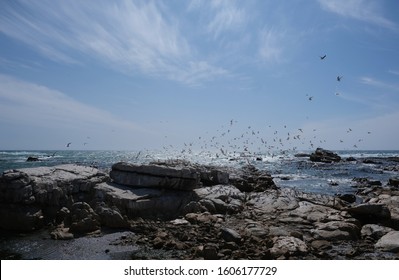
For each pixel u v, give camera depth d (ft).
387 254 37.70
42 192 49.98
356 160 271.28
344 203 67.15
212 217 51.62
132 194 56.65
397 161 264.11
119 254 37.50
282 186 114.83
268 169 192.24
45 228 47.65
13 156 320.91
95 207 52.95
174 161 102.73
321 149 274.36
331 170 186.70
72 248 39.40
